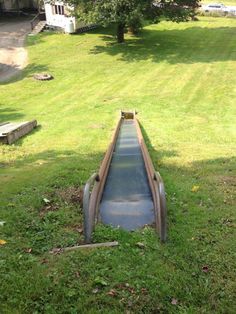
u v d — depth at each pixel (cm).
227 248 568
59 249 576
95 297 471
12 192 789
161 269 519
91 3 2820
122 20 2748
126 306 460
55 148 1248
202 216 673
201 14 4781
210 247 573
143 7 2716
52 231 630
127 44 3212
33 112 1869
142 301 466
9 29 3734
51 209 712
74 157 1116
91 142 1312
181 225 639
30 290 482
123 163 1006
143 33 3566
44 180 860
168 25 3988
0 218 666
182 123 1587
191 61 2758
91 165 994
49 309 455
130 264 531
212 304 464
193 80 2336
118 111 1791
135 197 773
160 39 3378
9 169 1002
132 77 2450
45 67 2706
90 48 3120
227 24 4159
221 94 2061
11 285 492
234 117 1677
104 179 824
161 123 1591
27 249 577
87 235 588
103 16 2778
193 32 3706
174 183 846
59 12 3522
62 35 3484
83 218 615
